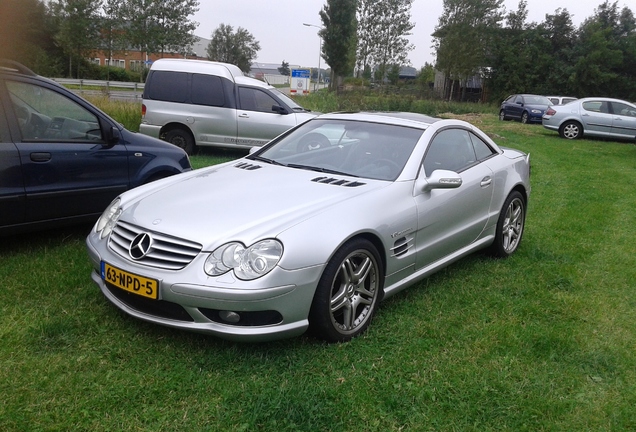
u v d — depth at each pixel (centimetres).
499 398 293
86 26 3416
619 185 962
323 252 318
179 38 3619
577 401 296
